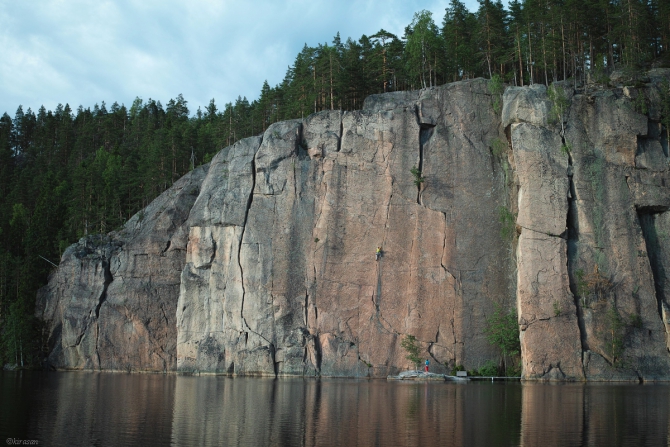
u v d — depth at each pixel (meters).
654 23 81.94
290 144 78.75
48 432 30.52
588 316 63.69
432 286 71.06
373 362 70.19
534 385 56.75
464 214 72.88
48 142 151.50
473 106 76.12
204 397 45.81
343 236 74.69
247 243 76.69
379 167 75.88
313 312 73.12
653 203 66.69
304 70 95.88
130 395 47.50
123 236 90.44
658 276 65.94
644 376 61.69
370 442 27.58
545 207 66.75
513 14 88.12
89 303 84.50
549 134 68.75
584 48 80.69
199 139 113.56
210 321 76.69
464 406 39.53
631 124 68.25
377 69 89.94
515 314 67.88
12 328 86.12
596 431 30.03
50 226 105.56
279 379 67.19
